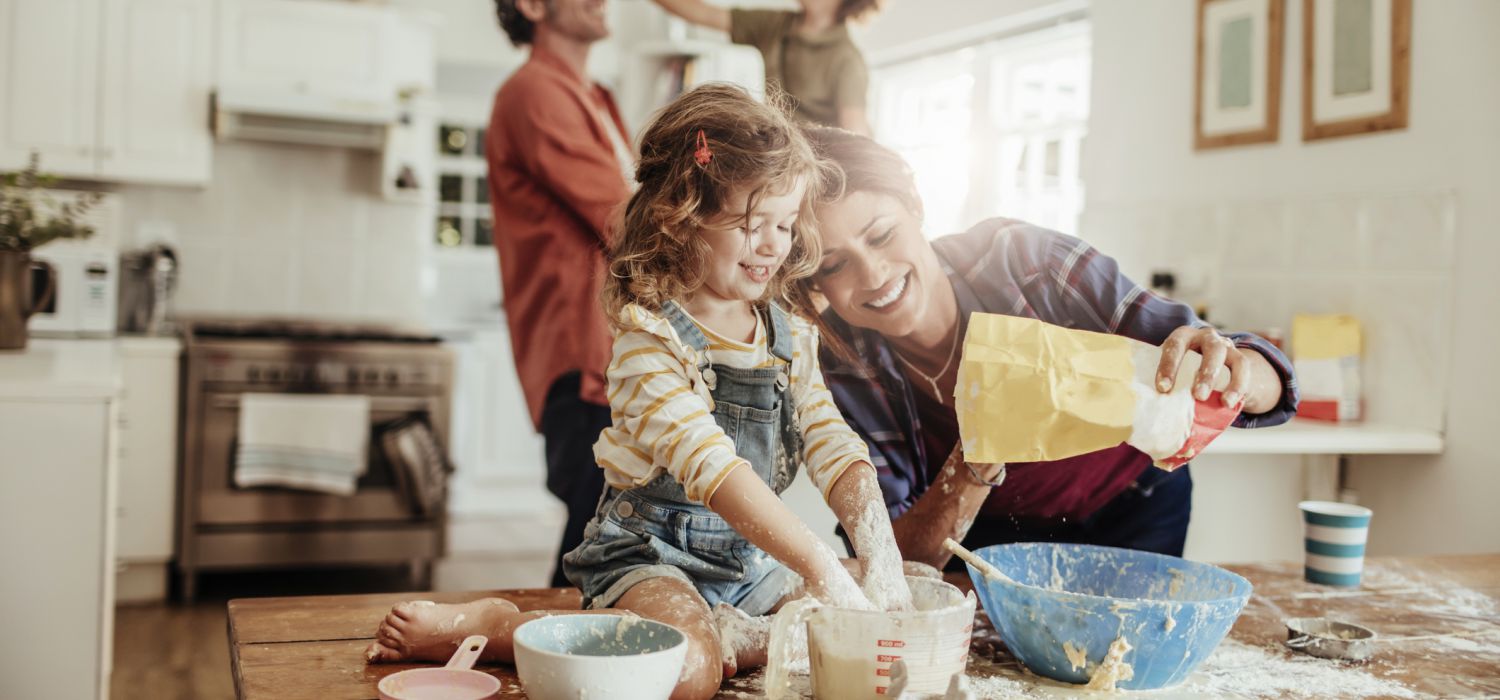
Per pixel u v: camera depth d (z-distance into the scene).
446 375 3.95
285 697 0.98
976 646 1.20
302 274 4.58
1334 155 2.50
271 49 4.18
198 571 4.14
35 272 3.08
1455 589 1.53
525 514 5.26
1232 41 2.71
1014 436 1.11
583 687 0.86
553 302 2.57
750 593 1.20
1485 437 2.21
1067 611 1.04
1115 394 1.10
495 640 1.06
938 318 1.60
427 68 4.70
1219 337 1.14
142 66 3.99
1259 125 2.65
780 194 1.11
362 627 1.21
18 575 2.28
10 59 3.84
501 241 2.68
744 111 1.13
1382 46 2.38
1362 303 2.46
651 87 4.63
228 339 3.80
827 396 1.25
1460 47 2.25
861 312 1.57
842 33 3.02
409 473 3.84
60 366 2.67
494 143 2.67
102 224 4.03
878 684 0.94
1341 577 1.53
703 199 1.11
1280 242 2.62
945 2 3.67
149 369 3.65
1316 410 2.46
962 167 3.72
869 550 1.11
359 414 3.80
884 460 1.61
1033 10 3.32
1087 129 3.17
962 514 1.46
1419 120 2.33
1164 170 2.91
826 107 3.03
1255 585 1.53
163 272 4.02
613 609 1.10
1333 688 1.09
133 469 3.65
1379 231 2.40
